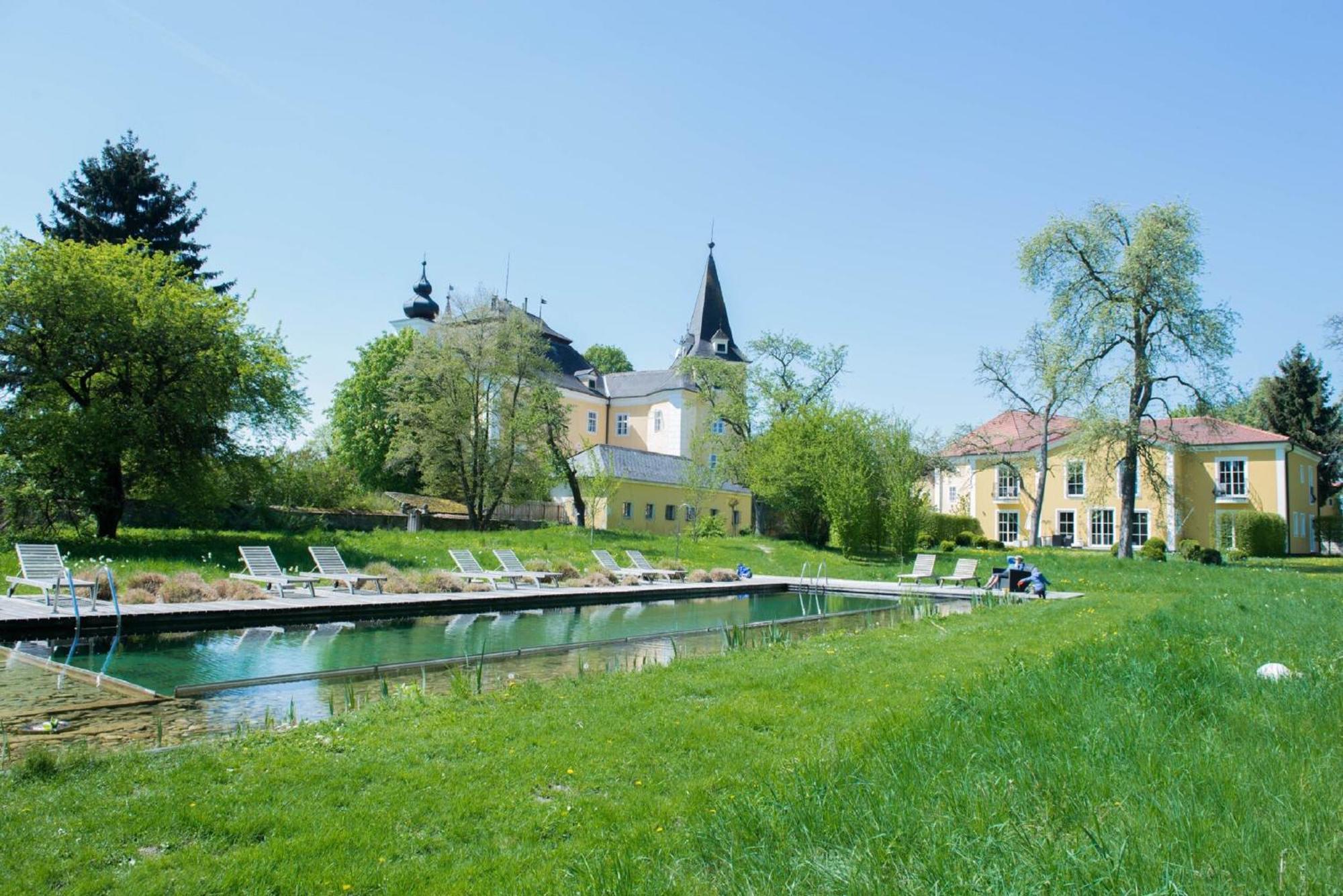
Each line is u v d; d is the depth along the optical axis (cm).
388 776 561
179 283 2694
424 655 1298
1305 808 397
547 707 772
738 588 2650
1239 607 1477
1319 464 5553
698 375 5256
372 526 3916
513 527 4656
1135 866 334
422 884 401
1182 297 3338
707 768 587
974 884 326
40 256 2339
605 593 2238
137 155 4409
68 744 702
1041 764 485
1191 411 3569
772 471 4216
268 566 1966
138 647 1316
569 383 6688
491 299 4350
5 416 2300
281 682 1023
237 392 2673
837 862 364
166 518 3061
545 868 419
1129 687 699
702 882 378
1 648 1171
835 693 838
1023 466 4903
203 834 459
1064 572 2947
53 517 2497
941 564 3338
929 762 512
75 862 416
